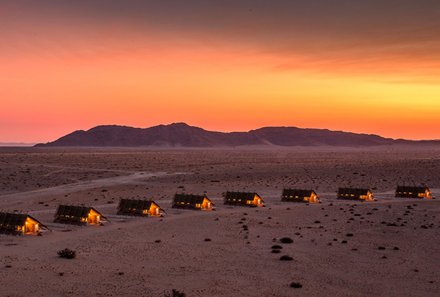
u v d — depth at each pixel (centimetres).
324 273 6500
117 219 10531
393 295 5678
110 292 5566
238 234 9006
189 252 7538
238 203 12962
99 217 10044
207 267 6694
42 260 6844
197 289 5744
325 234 9062
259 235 8919
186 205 12238
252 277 6272
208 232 9175
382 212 11850
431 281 6197
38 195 14775
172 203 12438
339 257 7325
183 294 5297
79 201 13600
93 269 6469
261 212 11788
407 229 9581
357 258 7288
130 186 17662
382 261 7131
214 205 13012
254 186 18250
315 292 5728
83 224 9681
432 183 19938
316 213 11662
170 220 10494
